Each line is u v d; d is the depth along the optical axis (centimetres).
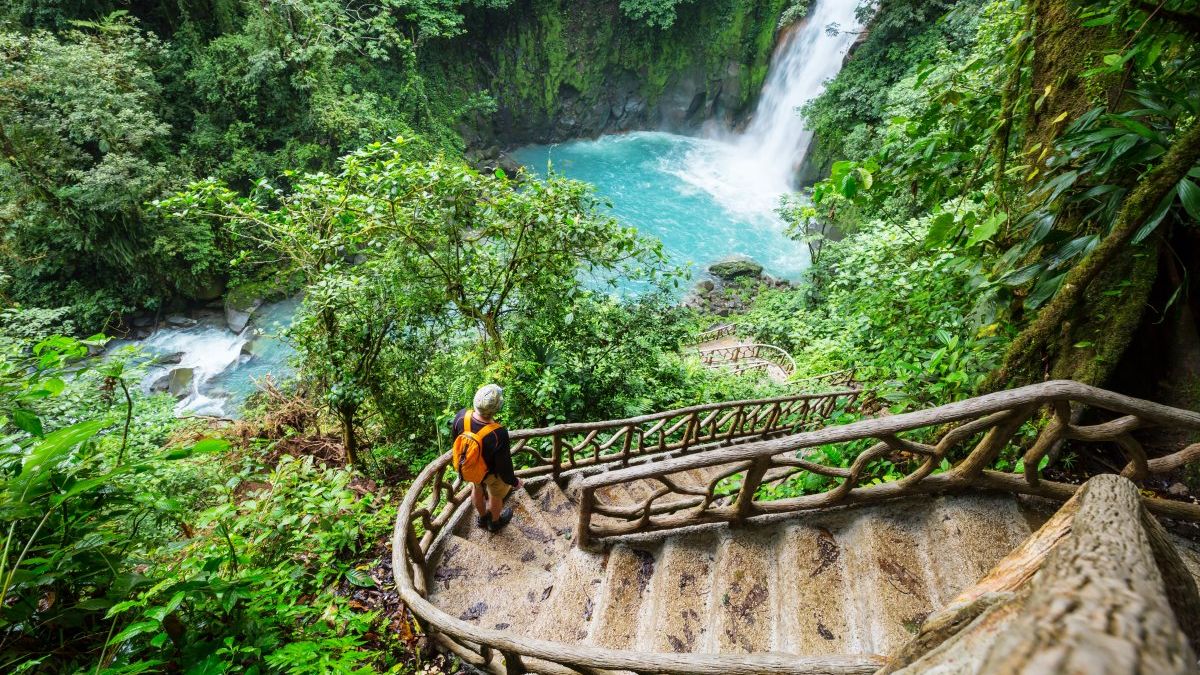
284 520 378
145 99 1580
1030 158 380
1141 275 328
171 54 1709
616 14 2841
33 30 1544
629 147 3169
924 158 403
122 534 263
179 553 327
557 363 748
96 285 1590
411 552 349
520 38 2791
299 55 1745
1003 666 46
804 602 284
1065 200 325
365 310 683
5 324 916
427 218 674
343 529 416
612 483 315
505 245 760
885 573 285
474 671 303
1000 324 405
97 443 331
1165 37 282
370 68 2228
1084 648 40
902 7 1784
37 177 1338
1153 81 322
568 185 716
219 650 239
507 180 706
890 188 432
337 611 326
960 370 381
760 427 702
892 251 696
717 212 2589
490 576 370
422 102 2425
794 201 1905
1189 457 278
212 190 636
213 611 272
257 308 1719
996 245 391
